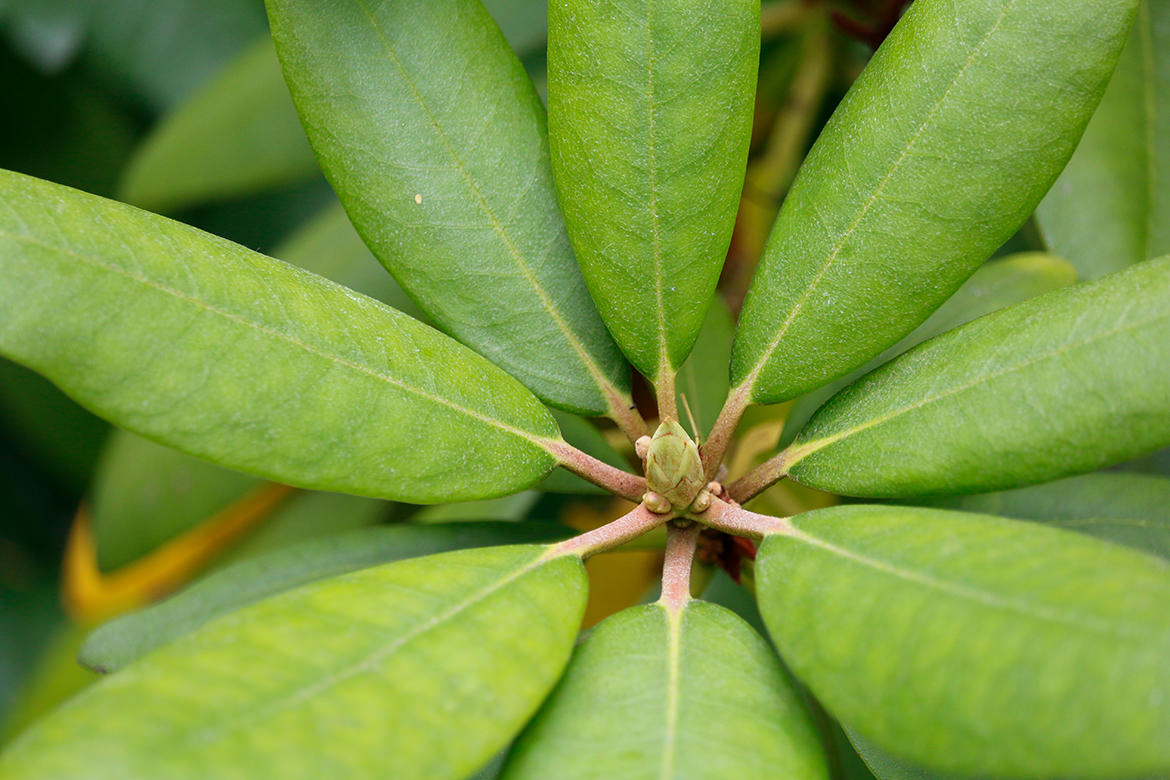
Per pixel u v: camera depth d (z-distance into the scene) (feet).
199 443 1.80
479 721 1.71
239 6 2.80
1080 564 1.71
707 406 2.21
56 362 1.76
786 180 2.48
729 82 1.90
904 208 1.89
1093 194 2.11
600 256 1.93
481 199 1.97
